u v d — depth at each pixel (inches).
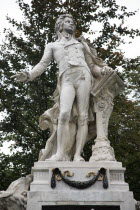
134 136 431.8
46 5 459.2
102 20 468.8
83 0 465.7
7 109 433.1
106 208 176.6
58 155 198.7
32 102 441.7
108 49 439.8
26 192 189.5
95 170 188.9
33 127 424.5
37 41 446.0
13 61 446.0
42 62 227.5
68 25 241.1
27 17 463.8
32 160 417.1
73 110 217.6
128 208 177.8
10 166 450.6
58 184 182.2
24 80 213.5
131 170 437.1
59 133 205.0
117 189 184.7
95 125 223.3
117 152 432.1
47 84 433.1
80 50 233.1
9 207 179.5
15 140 453.1
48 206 174.6
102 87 221.3
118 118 436.1
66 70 220.1
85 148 395.5
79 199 177.2
